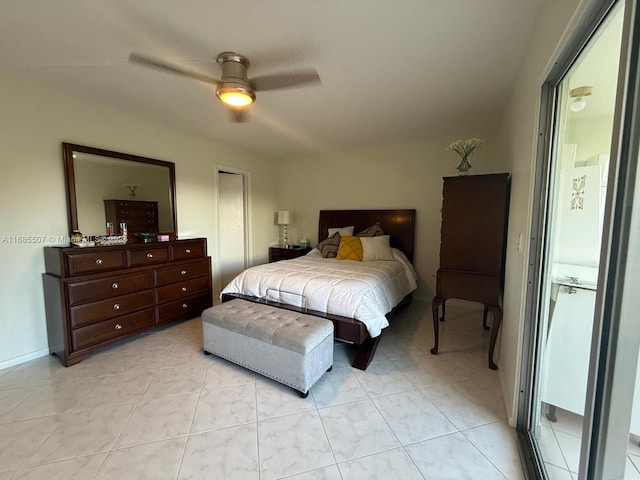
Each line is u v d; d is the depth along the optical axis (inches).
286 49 73.2
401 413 69.2
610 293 31.6
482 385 80.9
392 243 166.7
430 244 160.9
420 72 84.7
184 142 142.5
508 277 84.0
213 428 63.9
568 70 50.0
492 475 52.5
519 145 76.2
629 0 28.1
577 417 52.8
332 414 68.7
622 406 32.0
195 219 149.3
